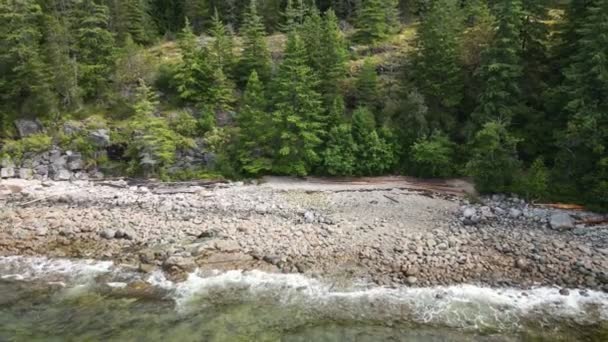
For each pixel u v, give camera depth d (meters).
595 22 23.67
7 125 35.88
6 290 16.75
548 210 23.31
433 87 31.20
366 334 14.18
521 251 18.98
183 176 31.36
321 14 52.09
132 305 15.88
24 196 27.59
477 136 25.78
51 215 23.92
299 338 14.01
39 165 33.06
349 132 31.25
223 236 20.98
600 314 15.06
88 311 15.44
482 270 17.80
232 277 17.81
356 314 15.30
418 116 30.47
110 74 38.97
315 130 31.23
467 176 29.97
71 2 42.38
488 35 31.52
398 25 46.06
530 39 29.69
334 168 30.70
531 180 24.58
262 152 32.41
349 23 49.72
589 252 18.70
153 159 31.45
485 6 38.03
